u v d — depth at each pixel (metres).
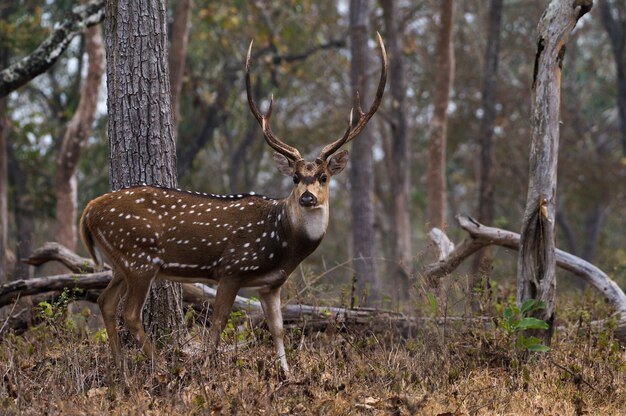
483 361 10.79
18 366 9.53
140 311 10.14
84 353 10.39
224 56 35.81
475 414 8.83
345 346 11.10
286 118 40.00
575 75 42.56
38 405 8.62
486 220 26.80
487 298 12.42
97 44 22.61
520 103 36.84
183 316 11.73
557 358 10.86
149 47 11.18
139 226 10.03
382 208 46.53
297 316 12.41
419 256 13.73
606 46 42.59
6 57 28.98
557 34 10.89
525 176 36.62
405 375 9.85
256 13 32.41
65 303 11.72
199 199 10.34
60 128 33.06
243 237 10.18
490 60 26.94
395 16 29.86
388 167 37.28
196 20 33.31
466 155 42.75
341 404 8.88
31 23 27.75
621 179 38.34
